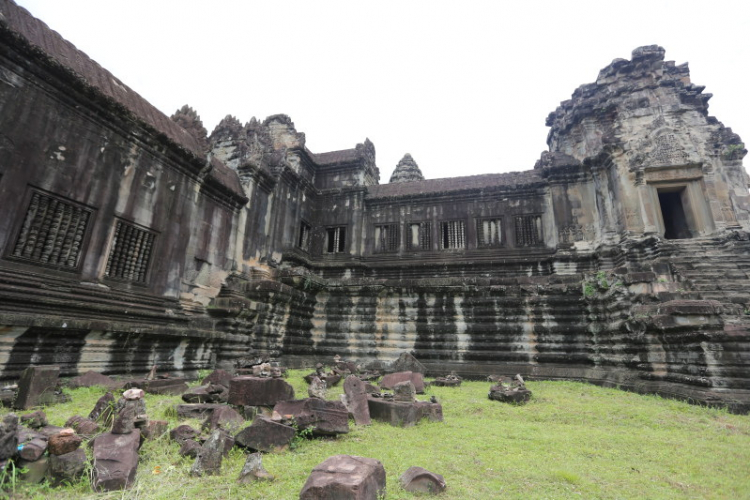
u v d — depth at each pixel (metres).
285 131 22.69
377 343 15.81
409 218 21.67
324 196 22.72
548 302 14.46
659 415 7.86
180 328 10.59
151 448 4.68
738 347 8.97
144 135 11.26
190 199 13.04
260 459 4.15
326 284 16.80
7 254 8.14
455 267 19.94
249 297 14.72
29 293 8.30
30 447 3.79
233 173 16.27
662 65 18.83
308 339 16.44
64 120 9.38
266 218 17.50
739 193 16.61
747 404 8.03
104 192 10.17
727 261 14.23
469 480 4.32
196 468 4.19
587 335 13.85
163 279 11.76
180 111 14.89
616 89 18.97
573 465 4.93
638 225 16.88
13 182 8.30
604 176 18.34
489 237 20.25
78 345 8.41
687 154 17.08
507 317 14.78
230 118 17.97
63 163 9.27
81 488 3.70
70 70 9.31
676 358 10.09
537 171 20.86
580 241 18.25
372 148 26.02
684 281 12.74
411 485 3.96
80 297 9.38
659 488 4.23
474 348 14.82
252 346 13.95
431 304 15.62
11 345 7.36
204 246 13.55
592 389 11.09
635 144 17.83
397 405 6.93
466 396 9.80
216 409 5.76
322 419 5.80
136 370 9.58
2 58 8.27
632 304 12.09
